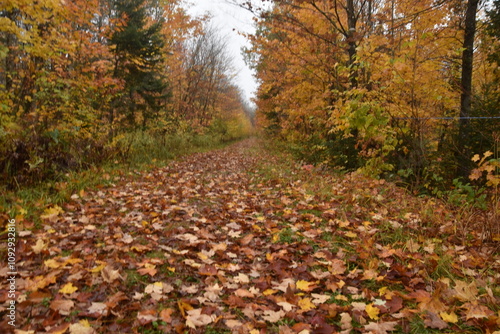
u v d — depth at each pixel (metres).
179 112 23.38
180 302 2.13
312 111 11.85
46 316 1.94
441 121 8.11
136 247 3.08
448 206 4.65
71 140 7.07
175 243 3.33
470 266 2.86
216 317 2.06
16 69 7.16
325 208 4.73
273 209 4.85
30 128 6.07
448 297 2.29
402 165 7.14
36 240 3.09
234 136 38.44
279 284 2.53
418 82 6.71
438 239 3.44
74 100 8.02
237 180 7.79
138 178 7.06
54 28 7.17
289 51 11.43
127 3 14.77
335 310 2.17
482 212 3.87
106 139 8.72
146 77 16.14
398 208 4.68
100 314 1.99
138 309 2.12
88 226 3.58
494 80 8.66
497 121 6.55
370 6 10.07
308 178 7.18
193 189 6.31
